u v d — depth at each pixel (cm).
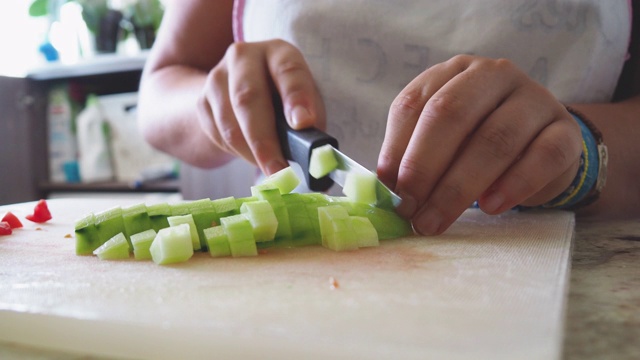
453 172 72
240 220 69
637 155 107
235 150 105
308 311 44
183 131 148
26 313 46
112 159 281
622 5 124
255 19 145
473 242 70
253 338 39
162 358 42
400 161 76
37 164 283
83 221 72
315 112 93
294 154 90
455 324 40
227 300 48
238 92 97
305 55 135
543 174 73
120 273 60
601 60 123
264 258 65
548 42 122
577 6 119
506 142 71
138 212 73
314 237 73
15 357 45
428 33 127
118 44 283
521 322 40
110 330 43
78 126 278
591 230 89
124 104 272
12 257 69
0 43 308
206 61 173
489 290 48
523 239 71
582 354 39
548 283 50
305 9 133
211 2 162
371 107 134
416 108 76
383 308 44
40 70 270
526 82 77
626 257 69
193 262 64
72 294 51
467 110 71
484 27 123
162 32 179
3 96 263
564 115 77
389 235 74
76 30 295
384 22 129
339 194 133
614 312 47
